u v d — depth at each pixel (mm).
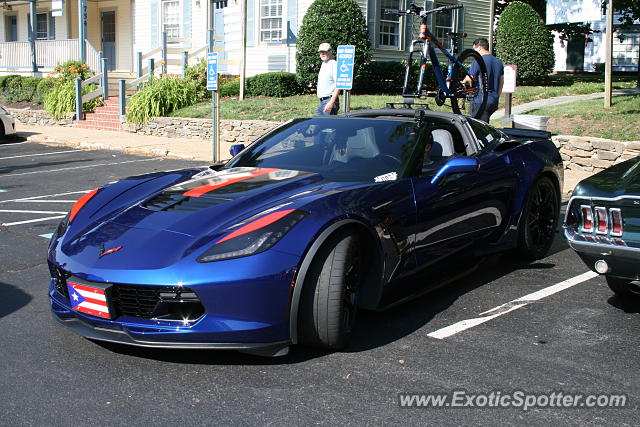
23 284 4895
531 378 3285
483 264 5438
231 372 3361
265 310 3258
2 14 26375
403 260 3988
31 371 3379
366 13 17281
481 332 3906
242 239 3318
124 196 4207
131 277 3252
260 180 4137
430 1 18719
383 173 4199
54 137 15102
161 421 2879
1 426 2830
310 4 16234
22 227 6848
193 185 4195
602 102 12797
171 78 16703
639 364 3455
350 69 8883
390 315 4219
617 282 4332
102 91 17891
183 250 3348
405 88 7285
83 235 3748
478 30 20422
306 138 4727
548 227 5531
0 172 10859
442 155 4727
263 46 17516
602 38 27047
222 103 15609
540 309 4316
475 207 4645
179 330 3236
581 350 3633
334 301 3418
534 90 16125
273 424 2852
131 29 21891
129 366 3434
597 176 4070
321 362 3477
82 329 3516
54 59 21281
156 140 14438
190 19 19469
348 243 3506
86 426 2840
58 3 20812
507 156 5117
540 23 18453
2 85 20891
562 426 2838
